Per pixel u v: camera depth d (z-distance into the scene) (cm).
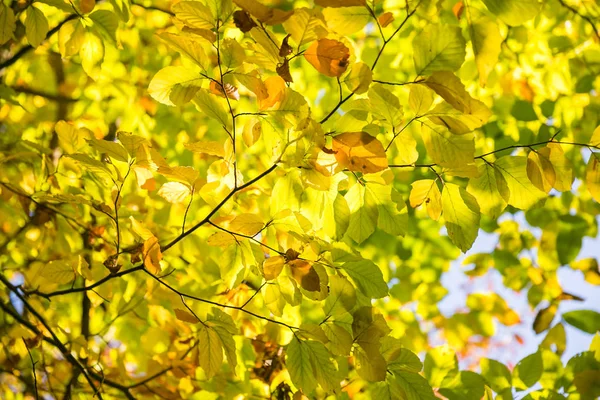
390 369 197
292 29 177
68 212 245
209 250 240
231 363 191
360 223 194
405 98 262
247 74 183
